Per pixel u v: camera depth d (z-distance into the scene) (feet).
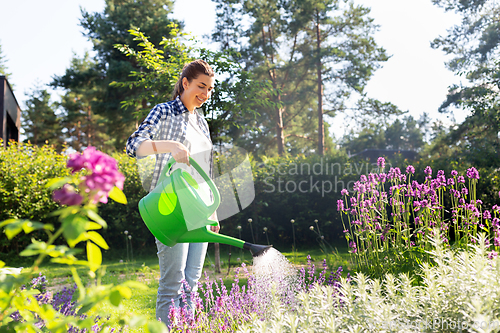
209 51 17.88
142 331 7.57
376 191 12.25
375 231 11.58
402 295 5.79
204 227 5.51
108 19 66.03
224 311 7.72
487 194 23.36
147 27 59.72
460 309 4.73
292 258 19.43
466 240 10.68
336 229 29.81
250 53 69.05
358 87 65.92
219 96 17.53
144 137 6.17
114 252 27.02
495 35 58.18
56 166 25.84
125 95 61.62
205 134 7.71
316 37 70.74
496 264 4.87
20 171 25.04
